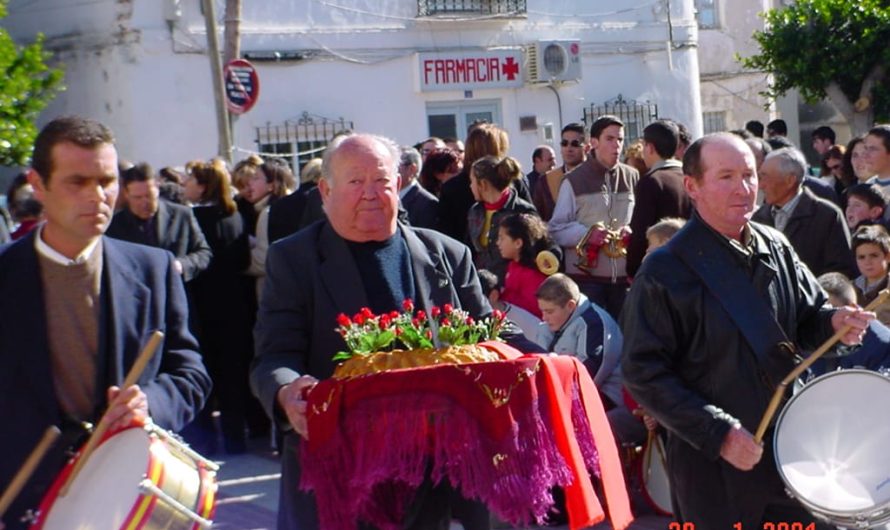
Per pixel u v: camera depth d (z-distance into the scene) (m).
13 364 3.94
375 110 19.97
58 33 19.33
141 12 18.25
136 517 3.69
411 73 20.25
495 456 4.02
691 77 22.81
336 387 4.05
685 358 4.57
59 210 3.90
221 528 7.38
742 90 25.30
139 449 3.82
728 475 4.54
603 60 21.92
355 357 4.20
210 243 9.27
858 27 21.02
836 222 7.69
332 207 4.45
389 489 4.20
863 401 4.45
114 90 18.59
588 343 7.34
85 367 3.99
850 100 21.69
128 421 3.88
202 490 3.86
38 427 3.91
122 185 8.77
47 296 3.97
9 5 19.97
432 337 4.21
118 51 18.41
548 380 4.16
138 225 8.71
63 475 3.86
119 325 4.02
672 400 4.44
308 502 4.36
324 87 19.56
